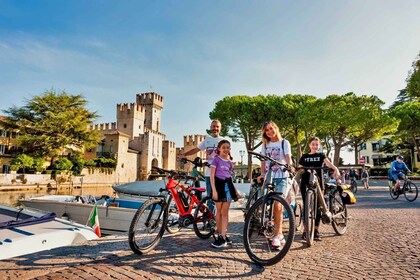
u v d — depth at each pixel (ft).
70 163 139.54
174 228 16.69
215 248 13.47
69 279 9.25
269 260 10.99
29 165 120.47
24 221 18.47
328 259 12.10
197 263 11.29
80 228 18.93
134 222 12.10
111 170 179.83
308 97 112.16
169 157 256.93
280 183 14.48
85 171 154.10
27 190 113.91
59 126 139.23
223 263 11.40
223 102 112.27
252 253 11.54
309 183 15.23
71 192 122.62
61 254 11.76
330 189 17.13
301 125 102.83
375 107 98.58
